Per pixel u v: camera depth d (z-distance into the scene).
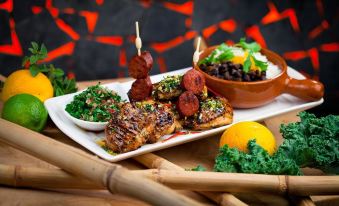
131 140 0.64
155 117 0.66
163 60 1.24
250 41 1.26
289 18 1.26
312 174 0.65
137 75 0.71
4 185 0.62
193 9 1.23
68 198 0.60
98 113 0.69
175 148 0.70
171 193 0.49
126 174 0.52
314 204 0.59
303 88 0.77
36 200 0.59
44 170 0.60
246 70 0.77
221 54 0.81
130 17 1.21
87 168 0.55
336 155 0.61
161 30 1.23
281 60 0.81
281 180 0.58
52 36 1.20
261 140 0.64
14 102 0.68
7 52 1.19
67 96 0.74
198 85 0.71
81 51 1.21
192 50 1.24
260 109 0.78
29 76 0.74
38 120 0.69
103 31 1.21
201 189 0.58
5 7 1.17
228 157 0.61
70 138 0.71
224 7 1.23
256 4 1.24
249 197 0.60
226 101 0.73
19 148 0.61
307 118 0.66
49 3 1.18
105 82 0.87
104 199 0.60
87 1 1.19
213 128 0.71
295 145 0.63
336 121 0.64
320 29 1.26
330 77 1.26
